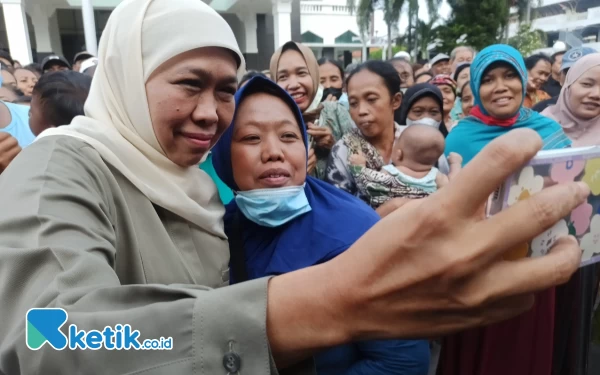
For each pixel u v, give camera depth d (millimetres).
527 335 1267
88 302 487
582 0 17734
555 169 542
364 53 15016
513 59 1942
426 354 1093
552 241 567
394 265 435
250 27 14727
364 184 1920
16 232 594
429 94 2500
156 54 934
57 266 535
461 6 13172
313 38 19156
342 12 19219
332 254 1050
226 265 1067
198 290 513
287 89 2504
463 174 415
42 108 1787
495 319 470
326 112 2650
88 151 870
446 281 423
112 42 1019
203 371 461
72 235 604
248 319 469
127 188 924
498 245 407
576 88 1988
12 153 1692
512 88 1946
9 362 496
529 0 14102
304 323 471
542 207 403
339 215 1114
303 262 1064
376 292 444
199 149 984
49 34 13820
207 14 957
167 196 956
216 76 953
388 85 2086
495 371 1279
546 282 430
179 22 933
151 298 514
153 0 991
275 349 481
